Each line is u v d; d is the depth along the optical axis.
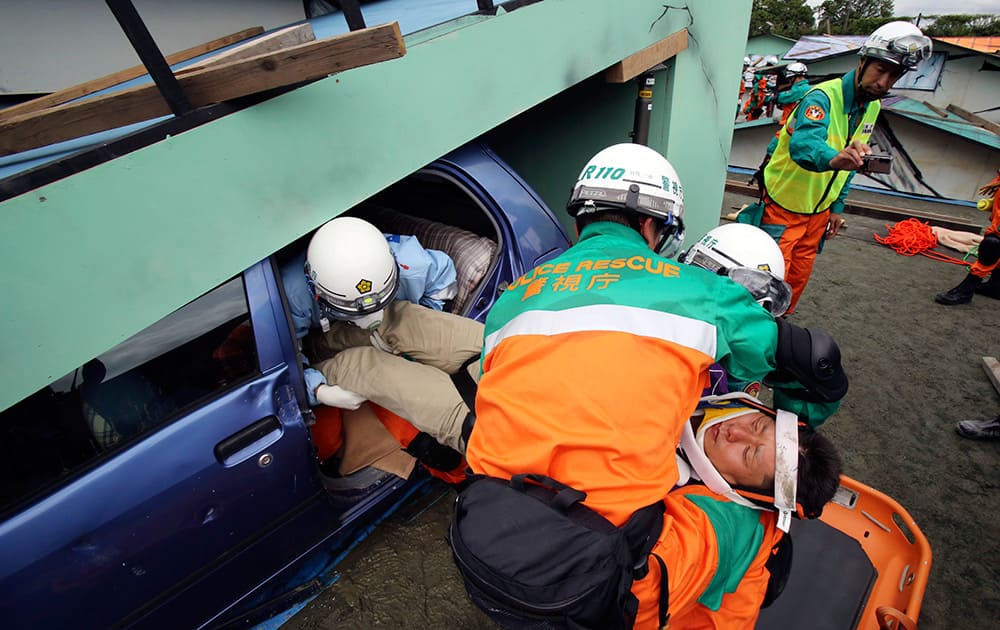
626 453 0.82
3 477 1.08
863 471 2.27
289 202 1.31
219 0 2.63
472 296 2.10
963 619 1.70
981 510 2.06
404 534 2.00
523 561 0.77
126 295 1.09
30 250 0.95
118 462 1.18
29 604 1.09
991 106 7.16
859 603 1.52
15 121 0.92
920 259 4.44
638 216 1.19
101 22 2.29
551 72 1.92
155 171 1.07
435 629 1.68
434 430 1.61
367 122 1.41
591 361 0.88
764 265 1.55
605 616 0.75
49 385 1.14
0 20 2.03
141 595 1.26
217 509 1.33
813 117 2.45
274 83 1.08
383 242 1.66
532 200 2.13
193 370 1.31
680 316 0.91
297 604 1.76
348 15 1.15
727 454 1.04
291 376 1.46
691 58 2.74
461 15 1.78
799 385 1.10
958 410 2.60
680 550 0.86
